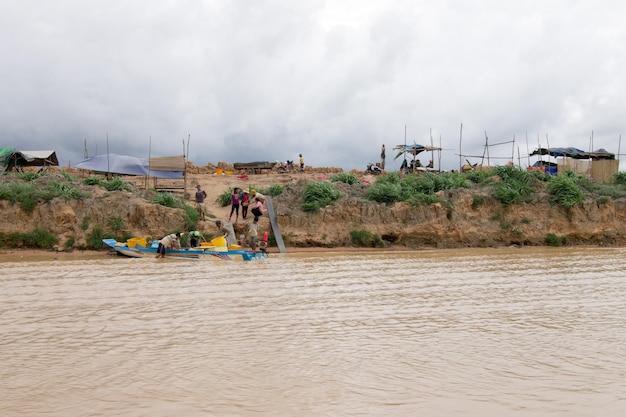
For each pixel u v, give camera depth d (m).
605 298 15.72
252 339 11.04
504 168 38.94
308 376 8.73
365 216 32.75
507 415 7.20
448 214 33.88
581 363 9.48
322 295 16.09
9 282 18.41
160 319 12.85
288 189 34.62
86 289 17.00
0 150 38.31
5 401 7.63
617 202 36.38
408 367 9.22
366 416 7.11
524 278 19.77
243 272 21.16
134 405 7.46
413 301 15.20
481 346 10.55
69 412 7.23
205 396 7.82
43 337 11.19
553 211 35.44
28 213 28.89
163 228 29.84
